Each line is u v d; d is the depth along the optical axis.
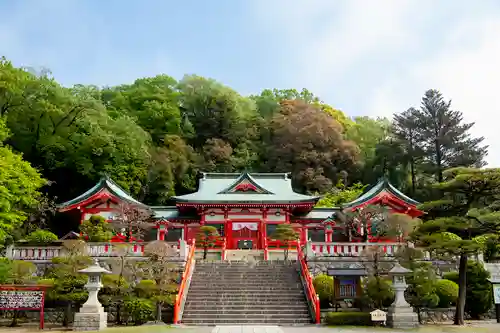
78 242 21.53
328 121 65.44
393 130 60.16
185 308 21.08
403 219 26.84
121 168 44.91
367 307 21.55
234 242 38.16
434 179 57.38
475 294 22.42
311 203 38.03
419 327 18.73
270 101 78.75
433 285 21.55
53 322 21.16
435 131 55.50
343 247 25.52
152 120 61.62
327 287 22.34
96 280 19.09
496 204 21.20
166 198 51.84
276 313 20.78
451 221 19.70
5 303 18.72
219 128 67.69
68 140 43.03
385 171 59.66
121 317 20.69
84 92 48.03
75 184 47.06
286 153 63.09
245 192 40.06
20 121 41.31
